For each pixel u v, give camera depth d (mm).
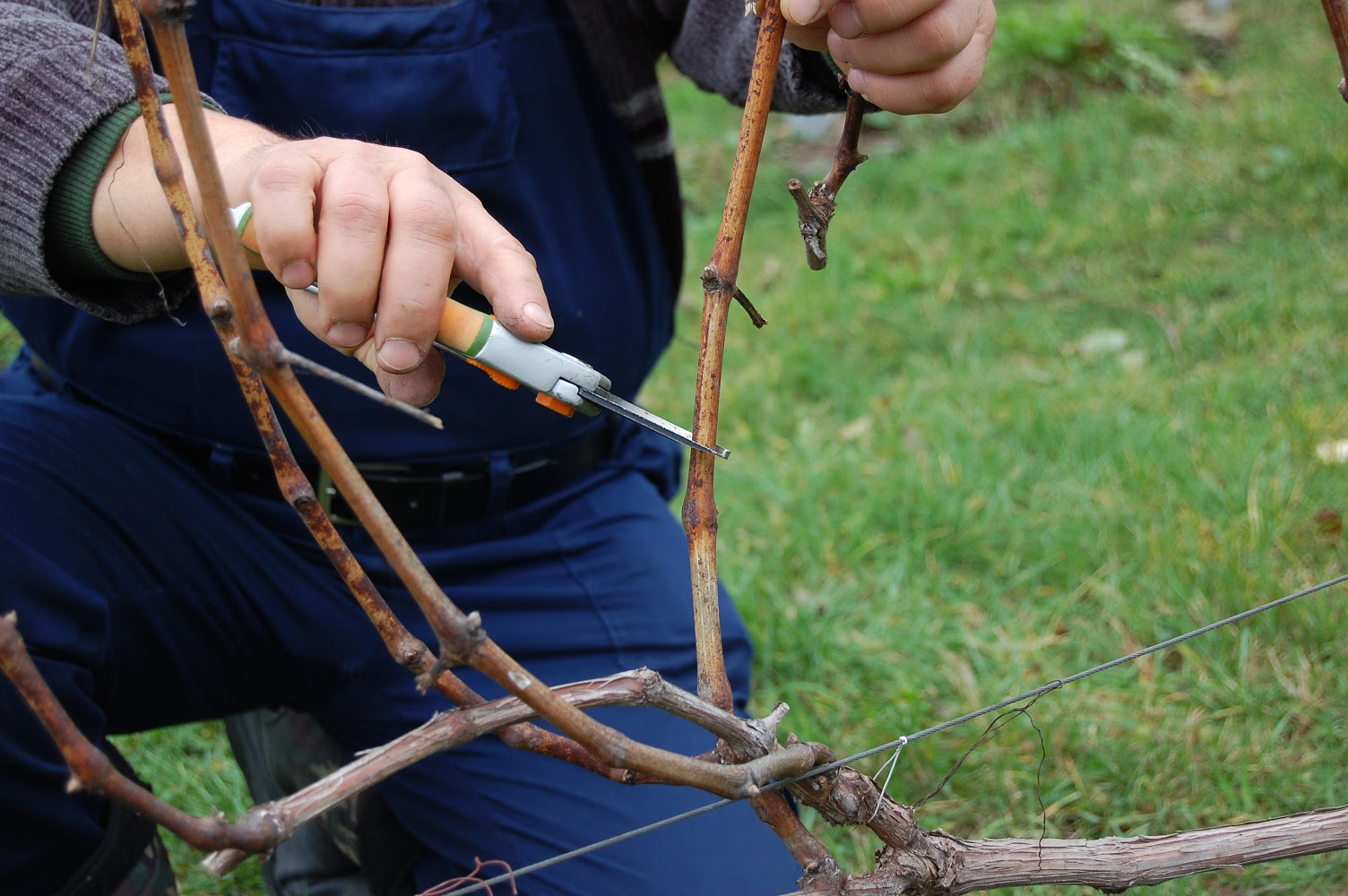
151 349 1068
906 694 1374
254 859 1277
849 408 2086
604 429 1221
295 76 1074
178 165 719
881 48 870
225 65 1076
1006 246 2553
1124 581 1528
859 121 881
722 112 3453
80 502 1032
